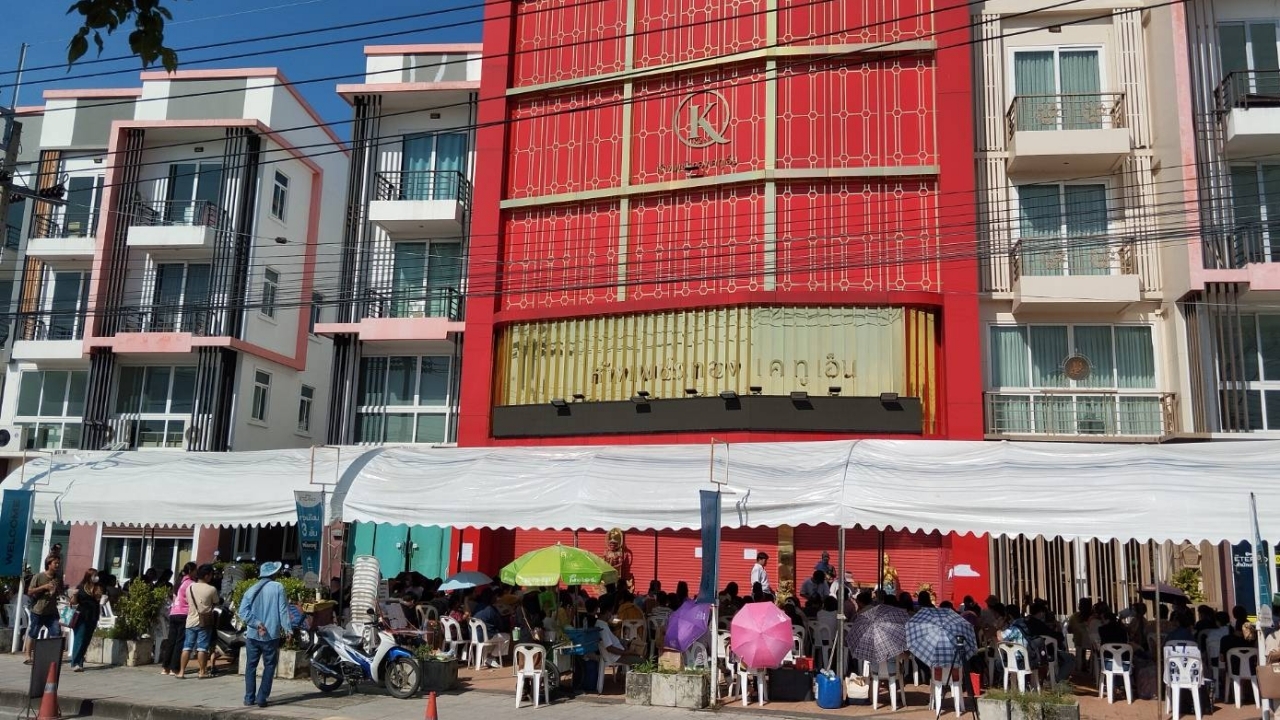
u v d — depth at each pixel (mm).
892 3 19203
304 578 14719
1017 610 14203
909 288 18375
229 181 25688
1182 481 11336
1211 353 17391
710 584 12383
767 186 19016
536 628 14664
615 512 13469
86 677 14180
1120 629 13008
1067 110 18938
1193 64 18406
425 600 17000
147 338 24812
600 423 19297
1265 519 10867
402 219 22625
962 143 18469
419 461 15406
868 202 18766
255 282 25859
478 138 21375
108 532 24938
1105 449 12203
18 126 16797
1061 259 18672
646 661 13188
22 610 17234
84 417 25016
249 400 25641
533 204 20766
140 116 26828
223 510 15688
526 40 21641
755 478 13258
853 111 19078
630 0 20828
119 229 25859
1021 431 18062
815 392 18172
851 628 12359
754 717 11570
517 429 19984
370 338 22500
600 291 19984
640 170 20172
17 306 27078
